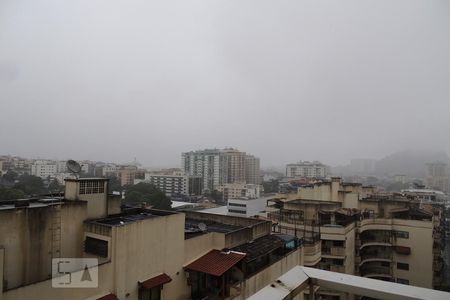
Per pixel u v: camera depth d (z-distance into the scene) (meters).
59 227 15.01
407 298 3.49
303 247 25.48
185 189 155.75
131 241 14.59
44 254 14.41
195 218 26.75
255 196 132.00
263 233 23.89
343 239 32.47
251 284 17.62
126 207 20.69
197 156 185.00
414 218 40.22
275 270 20.33
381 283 3.80
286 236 25.02
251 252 19.66
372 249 39.56
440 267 42.28
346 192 41.72
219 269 16.89
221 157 173.75
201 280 18.16
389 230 38.75
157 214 19.31
